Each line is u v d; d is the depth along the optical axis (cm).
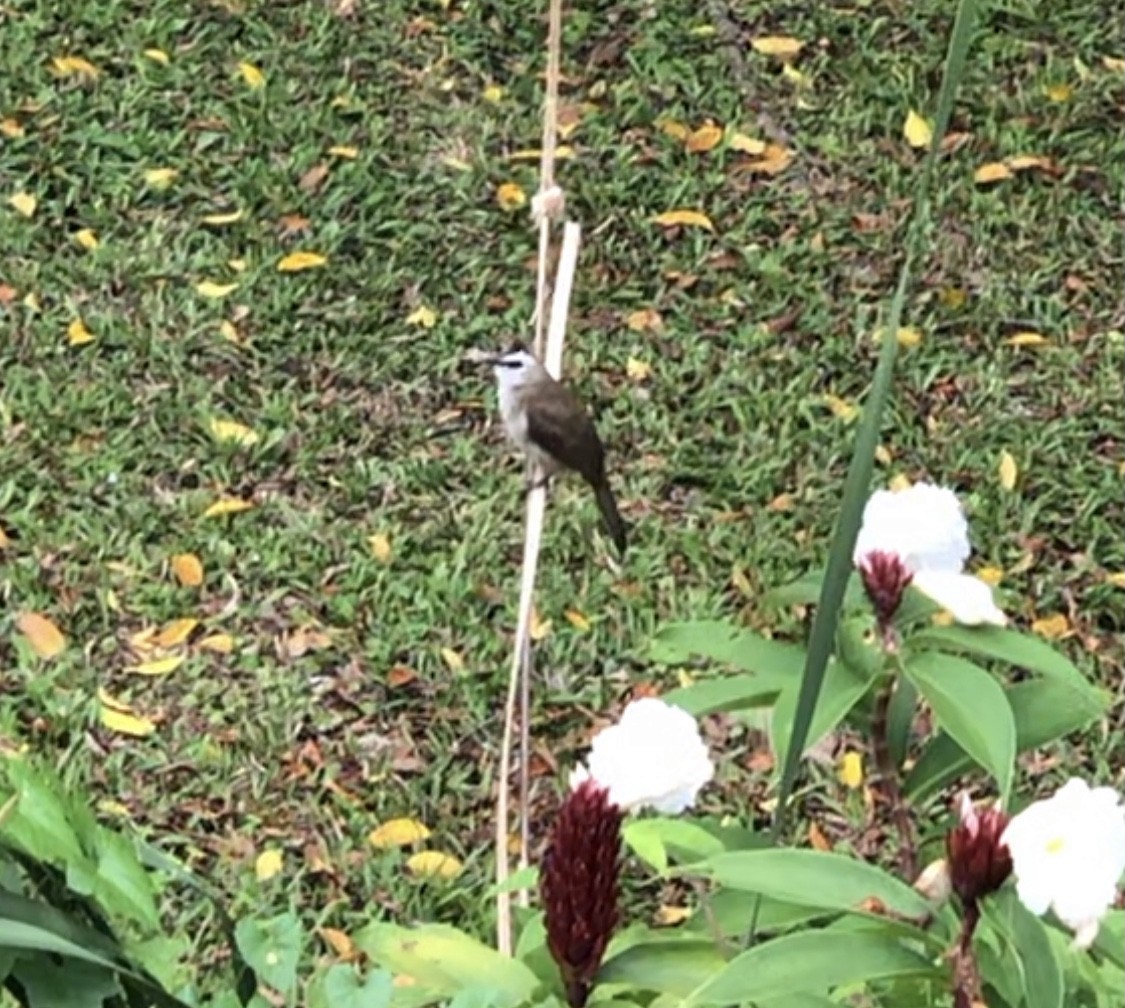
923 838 245
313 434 502
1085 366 533
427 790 409
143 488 482
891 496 193
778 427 508
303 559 462
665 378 523
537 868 212
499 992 182
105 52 625
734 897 190
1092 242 574
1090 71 633
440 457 498
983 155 604
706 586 459
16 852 176
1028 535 477
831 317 546
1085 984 181
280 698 427
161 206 575
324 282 550
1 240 555
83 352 521
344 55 631
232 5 647
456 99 620
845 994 194
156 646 438
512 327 539
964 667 187
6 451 486
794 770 174
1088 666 443
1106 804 161
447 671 435
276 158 593
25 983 174
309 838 396
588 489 480
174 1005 176
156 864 199
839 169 598
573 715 427
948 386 526
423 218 574
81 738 411
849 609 201
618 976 183
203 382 515
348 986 176
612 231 575
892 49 641
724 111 619
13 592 448
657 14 651
